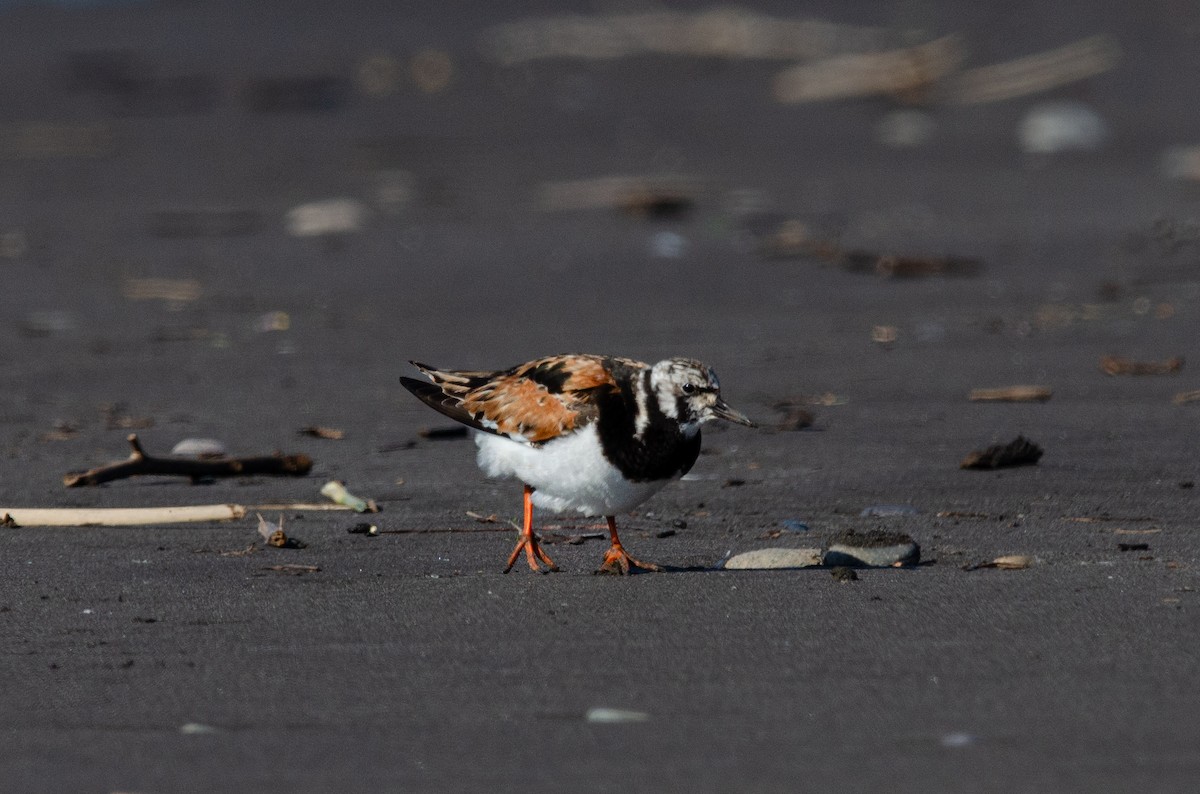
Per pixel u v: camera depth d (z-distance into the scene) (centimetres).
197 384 1549
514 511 1073
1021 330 1755
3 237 2408
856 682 696
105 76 3878
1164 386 1474
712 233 2353
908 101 3519
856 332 1762
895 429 1327
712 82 3812
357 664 731
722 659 732
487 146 3183
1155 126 3158
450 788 582
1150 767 593
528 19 4447
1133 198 2562
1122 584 856
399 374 1584
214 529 1017
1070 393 1457
